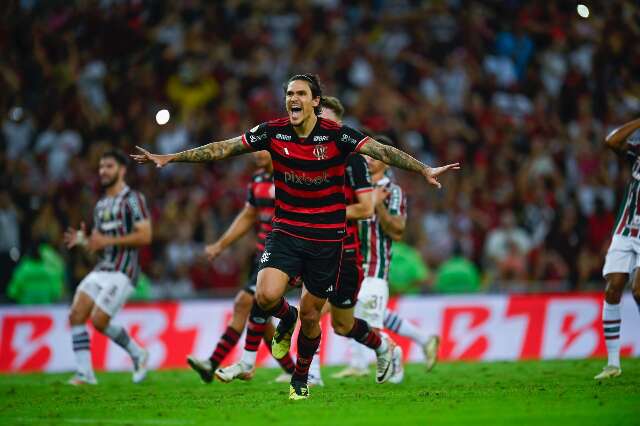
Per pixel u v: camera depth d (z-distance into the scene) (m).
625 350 42.03
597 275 51.38
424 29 69.19
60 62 66.12
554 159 59.25
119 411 23.69
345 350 42.03
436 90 65.50
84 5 68.44
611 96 63.06
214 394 27.75
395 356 29.53
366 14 69.81
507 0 68.88
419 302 42.84
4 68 64.56
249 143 23.09
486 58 67.31
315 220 22.94
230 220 54.78
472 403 23.05
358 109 62.91
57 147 60.94
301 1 70.31
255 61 67.00
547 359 41.31
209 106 65.19
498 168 59.19
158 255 53.97
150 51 67.19
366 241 29.58
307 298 23.28
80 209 55.84
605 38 64.38
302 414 21.59
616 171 59.25
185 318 42.81
